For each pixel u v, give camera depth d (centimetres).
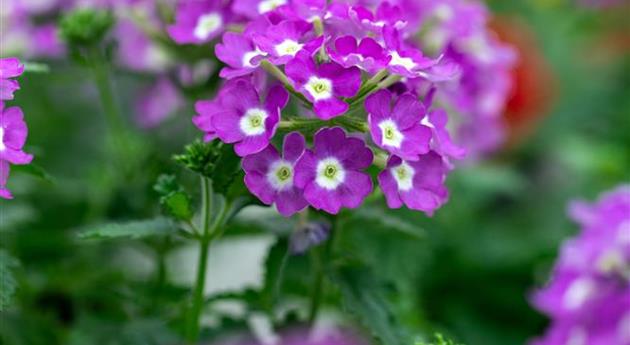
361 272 39
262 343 41
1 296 36
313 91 34
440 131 36
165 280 44
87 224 47
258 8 37
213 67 43
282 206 35
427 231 50
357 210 39
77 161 53
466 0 49
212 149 36
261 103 35
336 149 35
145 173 44
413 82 37
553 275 47
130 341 42
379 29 35
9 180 46
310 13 36
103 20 45
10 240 45
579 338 43
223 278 53
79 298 45
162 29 44
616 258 43
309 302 43
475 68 47
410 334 40
